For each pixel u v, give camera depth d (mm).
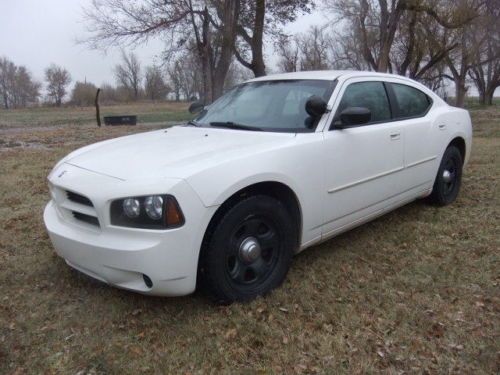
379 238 4594
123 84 86250
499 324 3094
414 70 31422
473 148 10328
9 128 22766
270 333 3016
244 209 3168
